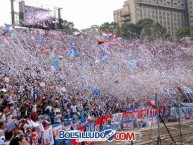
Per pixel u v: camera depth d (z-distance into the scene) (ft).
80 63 139.33
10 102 68.64
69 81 122.01
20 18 205.26
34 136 50.49
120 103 116.57
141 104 117.39
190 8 640.58
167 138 75.56
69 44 165.27
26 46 137.39
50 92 99.25
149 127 91.91
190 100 129.39
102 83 129.08
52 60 131.95
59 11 225.35
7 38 125.70
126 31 388.37
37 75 110.11
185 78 147.95
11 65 109.29
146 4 595.47
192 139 75.25
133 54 179.42
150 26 401.90
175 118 108.99
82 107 94.58
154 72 140.05
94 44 170.71
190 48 232.12
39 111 76.07
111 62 150.51
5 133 37.88
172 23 628.28
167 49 217.15
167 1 620.90
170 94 130.41
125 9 602.85
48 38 159.63
